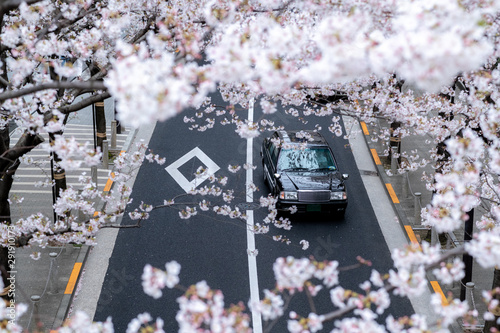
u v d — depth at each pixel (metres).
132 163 8.62
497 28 5.61
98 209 12.29
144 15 9.44
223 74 3.21
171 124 16.77
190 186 13.33
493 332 4.15
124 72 2.81
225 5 5.86
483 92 6.26
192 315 3.70
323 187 11.95
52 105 7.27
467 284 8.66
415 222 11.75
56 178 10.55
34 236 7.20
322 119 17.42
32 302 9.09
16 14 7.89
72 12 6.09
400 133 12.45
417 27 3.00
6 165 6.99
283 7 6.00
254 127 7.23
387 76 8.75
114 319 8.84
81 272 10.10
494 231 5.30
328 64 2.91
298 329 3.91
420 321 3.96
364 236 11.55
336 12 5.04
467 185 6.78
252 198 12.77
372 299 4.00
